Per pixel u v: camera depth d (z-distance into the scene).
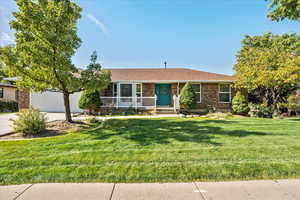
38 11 6.00
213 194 2.52
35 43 6.00
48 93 14.34
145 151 4.27
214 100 14.60
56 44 6.31
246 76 12.00
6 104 15.92
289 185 2.78
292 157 3.88
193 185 2.80
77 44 6.93
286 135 5.87
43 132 6.23
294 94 14.44
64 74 6.72
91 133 6.08
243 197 2.44
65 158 3.80
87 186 2.77
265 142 5.02
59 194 2.53
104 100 13.75
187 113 13.27
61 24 6.30
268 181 2.91
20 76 6.64
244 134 5.99
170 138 5.45
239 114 12.75
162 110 13.59
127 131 6.41
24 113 6.05
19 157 3.86
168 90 15.27
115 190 2.64
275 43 16.48
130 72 16.83
